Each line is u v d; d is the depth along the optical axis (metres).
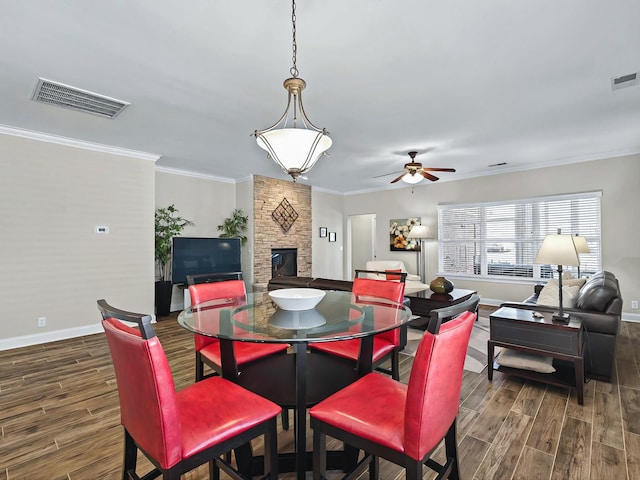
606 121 3.51
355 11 1.79
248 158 4.92
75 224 4.04
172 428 1.08
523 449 1.87
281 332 1.54
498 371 2.85
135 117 3.29
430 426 1.13
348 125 3.56
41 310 3.80
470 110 3.19
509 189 5.76
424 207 6.89
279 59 2.27
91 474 1.69
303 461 1.54
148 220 4.66
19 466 1.74
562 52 2.22
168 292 5.21
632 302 4.66
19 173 3.66
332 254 8.00
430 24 1.92
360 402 1.35
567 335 2.46
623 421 2.14
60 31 1.95
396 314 1.94
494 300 5.95
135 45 2.10
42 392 2.60
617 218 4.77
